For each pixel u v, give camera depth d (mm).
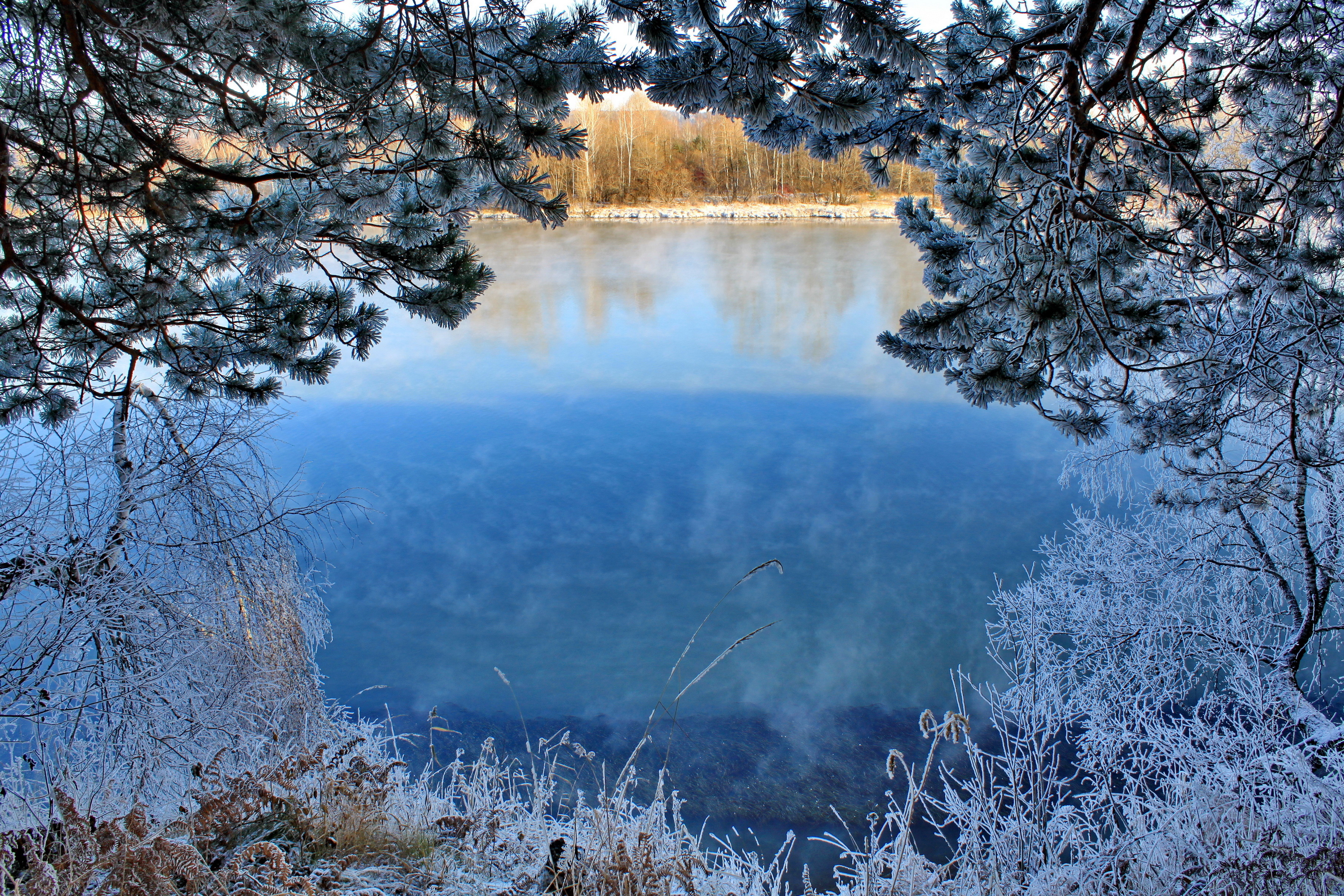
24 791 2990
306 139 3014
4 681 3920
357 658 11391
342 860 2338
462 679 10844
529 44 3014
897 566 13758
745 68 2943
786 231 65438
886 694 10203
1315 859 2650
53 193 3445
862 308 36406
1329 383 5742
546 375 27172
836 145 4434
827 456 19219
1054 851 3326
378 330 4938
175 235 3781
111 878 1845
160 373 5664
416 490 17531
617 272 48344
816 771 8797
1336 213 3982
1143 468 10781
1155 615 8945
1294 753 4070
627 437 20922
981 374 4031
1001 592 10430
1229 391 5312
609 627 12172
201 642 4859
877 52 2850
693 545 14938
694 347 30750
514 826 3082
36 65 3076
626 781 2857
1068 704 7688
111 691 4426
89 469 4809
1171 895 2873
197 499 5184
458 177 3432
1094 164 3562
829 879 7062
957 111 3947
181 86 3277
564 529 15656
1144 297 4316
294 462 19062
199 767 2756
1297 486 6828
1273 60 3783
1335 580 7293
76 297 4500
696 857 2867
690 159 79562
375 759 4121
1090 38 3219
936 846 7309
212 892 1857
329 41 2828
